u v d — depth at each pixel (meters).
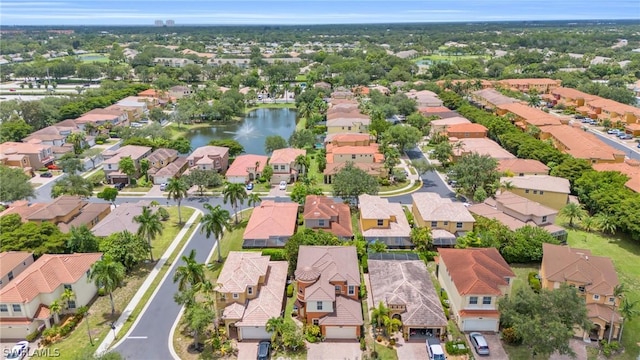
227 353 56.53
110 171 118.38
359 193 95.94
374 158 124.31
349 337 59.25
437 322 57.38
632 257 78.12
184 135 171.62
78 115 178.00
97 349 57.22
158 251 81.81
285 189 112.50
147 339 59.19
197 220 94.62
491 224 79.06
